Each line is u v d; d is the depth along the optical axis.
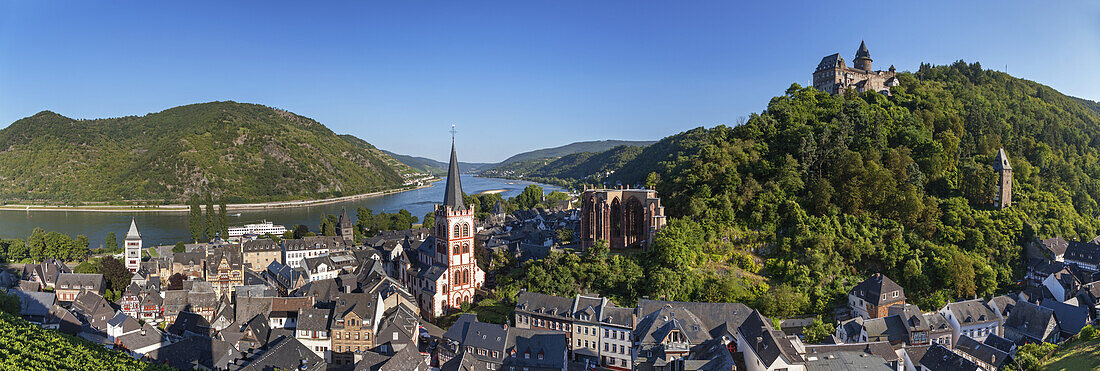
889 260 153.12
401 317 137.25
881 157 178.88
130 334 131.88
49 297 159.38
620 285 144.88
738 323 118.06
